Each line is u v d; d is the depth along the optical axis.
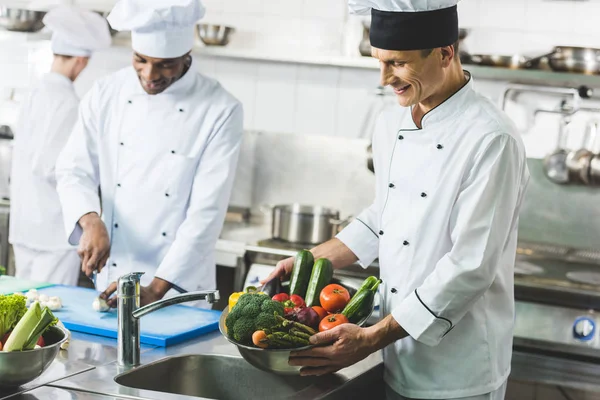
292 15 4.09
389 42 1.85
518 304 3.14
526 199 3.74
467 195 1.89
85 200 2.80
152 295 2.55
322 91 4.09
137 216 2.89
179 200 2.87
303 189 4.13
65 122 3.85
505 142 1.88
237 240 3.65
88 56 4.05
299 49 4.10
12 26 4.23
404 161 2.02
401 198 2.02
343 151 4.05
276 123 4.18
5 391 1.64
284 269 2.10
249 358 1.75
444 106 1.96
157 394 1.67
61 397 1.63
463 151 1.92
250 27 4.16
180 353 1.98
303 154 4.11
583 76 3.40
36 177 3.85
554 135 3.77
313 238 3.62
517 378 3.09
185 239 2.72
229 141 2.87
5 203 4.17
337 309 1.89
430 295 1.83
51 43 4.09
